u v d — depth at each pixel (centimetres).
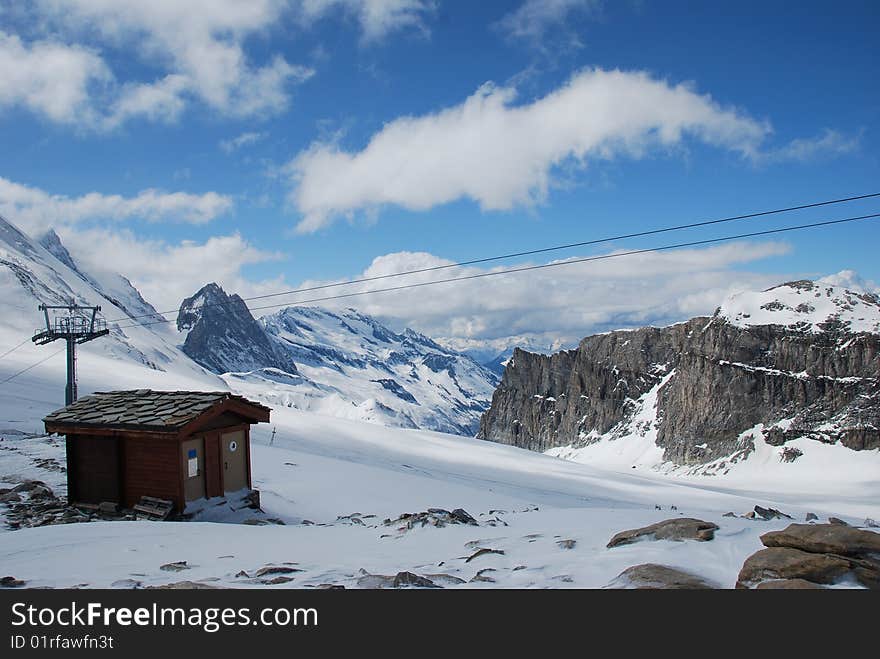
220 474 2194
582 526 1572
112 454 2148
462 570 1092
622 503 6675
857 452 18488
